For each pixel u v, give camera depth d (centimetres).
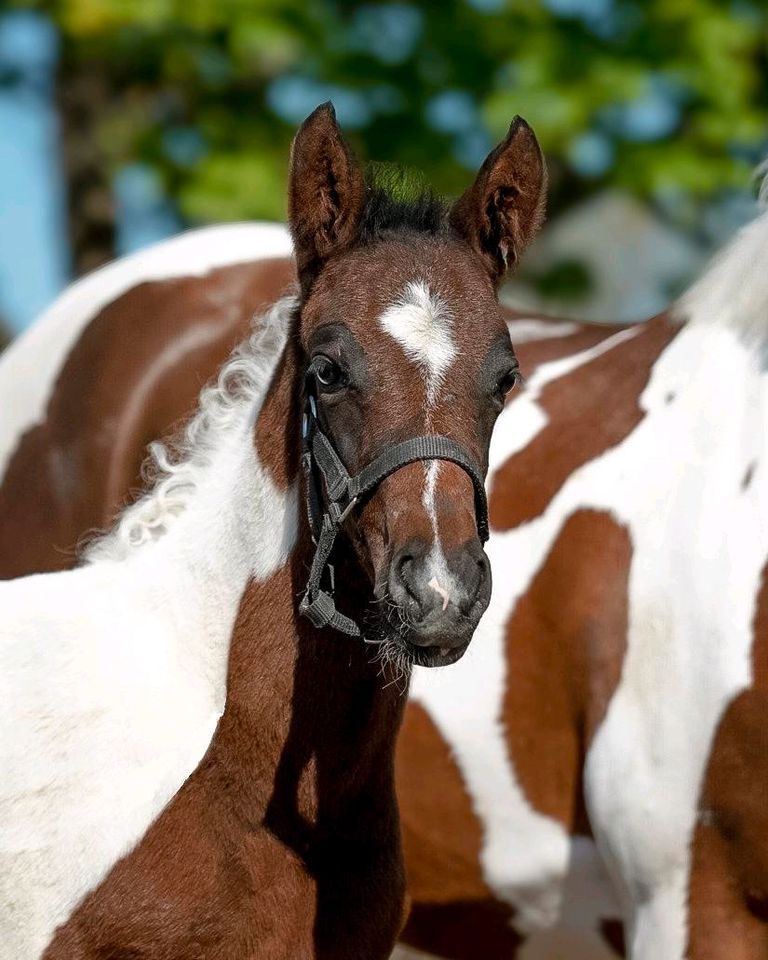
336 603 426
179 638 448
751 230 512
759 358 494
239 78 1022
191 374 613
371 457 396
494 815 502
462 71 1020
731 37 1036
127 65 1025
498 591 505
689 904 468
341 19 1038
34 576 474
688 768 468
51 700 439
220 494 454
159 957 421
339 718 429
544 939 510
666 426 502
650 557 486
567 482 509
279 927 425
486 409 406
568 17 1038
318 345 409
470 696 503
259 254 643
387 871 440
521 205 438
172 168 1002
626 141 1037
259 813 426
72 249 1041
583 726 492
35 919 425
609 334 553
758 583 466
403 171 445
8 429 643
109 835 425
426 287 407
